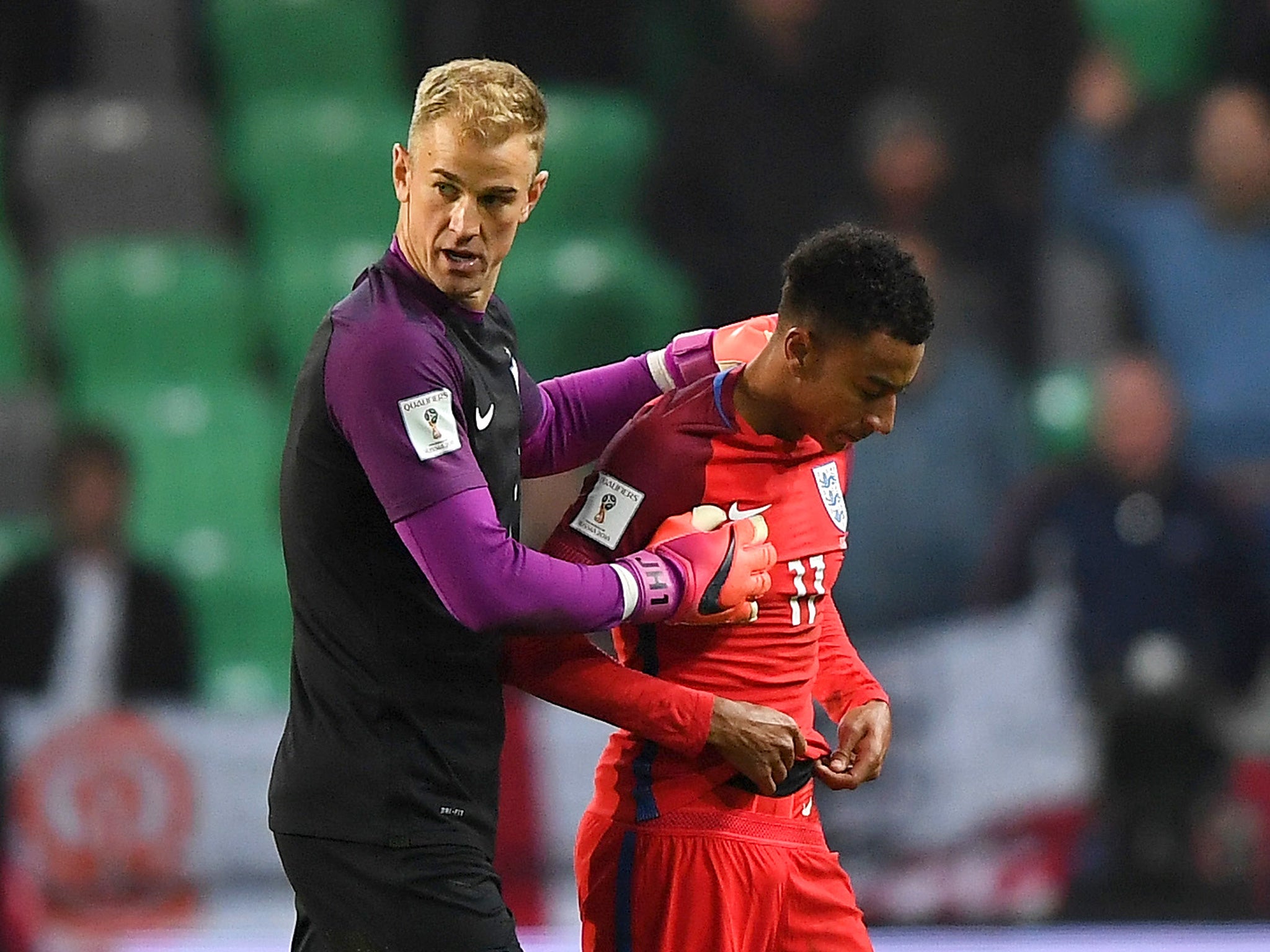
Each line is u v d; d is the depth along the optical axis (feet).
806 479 33.04
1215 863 70.28
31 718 67.10
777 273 88.79
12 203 93.30
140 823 66.69
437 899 30.66
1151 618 73.92
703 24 92.99
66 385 88.48
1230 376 86.33
